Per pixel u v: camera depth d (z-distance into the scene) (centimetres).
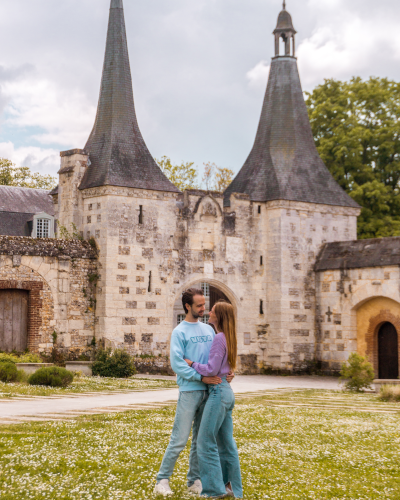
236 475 773
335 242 3416
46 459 870
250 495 760
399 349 3039
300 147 3531
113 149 3017
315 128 4575
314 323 3384
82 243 2903
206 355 789
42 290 2766
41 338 2745
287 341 3297
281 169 3438
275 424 1303
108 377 2566
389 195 4322
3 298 2686
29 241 2755
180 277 3094
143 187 2988
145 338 2956
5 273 2680
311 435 1180
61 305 2803
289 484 809
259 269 3356
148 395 1852
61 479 777
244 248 3316
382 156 4478
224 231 3253
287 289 3322
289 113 3559
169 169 5903
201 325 809
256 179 3459
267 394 2056
